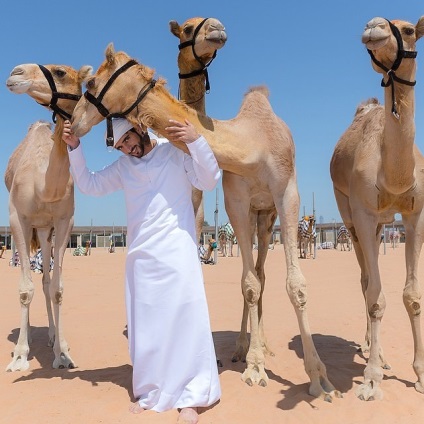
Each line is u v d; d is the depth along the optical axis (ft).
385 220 18.61
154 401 14.88
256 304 18.20
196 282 15.21
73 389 17.13
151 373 14.84
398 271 58.08
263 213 21.04
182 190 15.70
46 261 24.50
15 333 26.91
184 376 14.79
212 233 193.67
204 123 16.28
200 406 14.89
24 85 17.79
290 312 32.94
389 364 19.95
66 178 19.12
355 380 18.08
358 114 21.65
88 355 22.25
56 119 18.66
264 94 18.69
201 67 20.20
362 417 14.80
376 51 14.80
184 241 15.26
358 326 28.58
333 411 15.16
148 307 14.98
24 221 20.85
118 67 15.46
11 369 19.74
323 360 21.01
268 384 17.53
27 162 20.57
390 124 15.26
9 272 67.82
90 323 29.63
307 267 69.72
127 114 15.47
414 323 17.25
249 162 16.69
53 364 20.24
